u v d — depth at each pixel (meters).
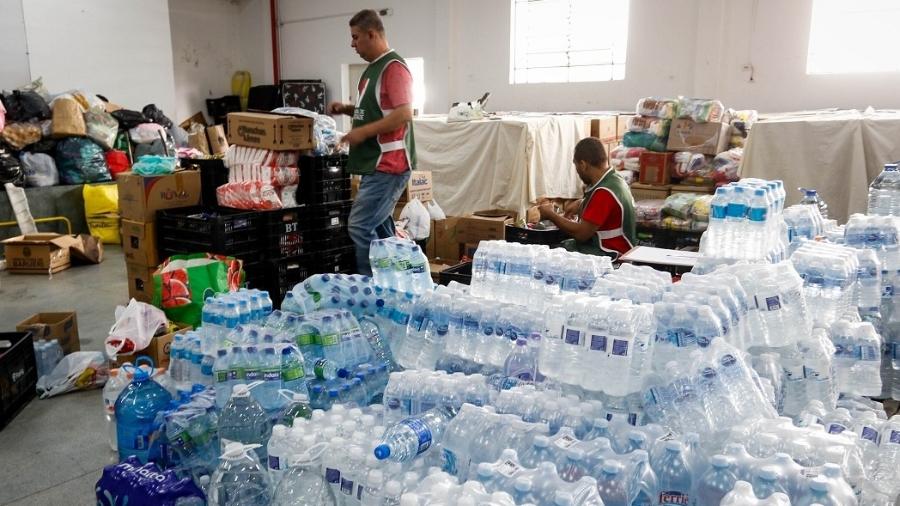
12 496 2.41
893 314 2.68
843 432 1.64
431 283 2.71
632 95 8.48
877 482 1.85
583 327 1.62
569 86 9.00
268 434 1.94
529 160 5.59
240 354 2.06
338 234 4.59
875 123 4.27
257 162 4.20
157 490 1.71
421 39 10.45
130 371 2.76
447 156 6.09
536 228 4.96
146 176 4.10
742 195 2.29
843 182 4.41
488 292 2.28
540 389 1.78
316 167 4.36
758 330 1.95
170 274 3.60
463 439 1.58
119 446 2.21
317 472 1.59
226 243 3.90
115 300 4.91
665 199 5.23
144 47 9.36
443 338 2.16
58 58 8.50
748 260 2.14
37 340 3.45
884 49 6.81
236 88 12.91
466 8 9.84
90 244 6.11
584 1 8.77
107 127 7.10
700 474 1.44
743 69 7.56
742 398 1.60
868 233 2.68
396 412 1.86
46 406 3.17
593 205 3.50
